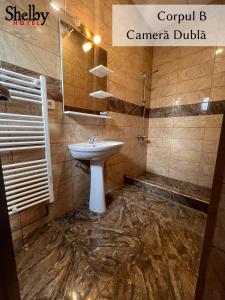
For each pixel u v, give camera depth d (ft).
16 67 3.25
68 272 2.82
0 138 2.92
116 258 3.15
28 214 3.76
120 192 6.38
